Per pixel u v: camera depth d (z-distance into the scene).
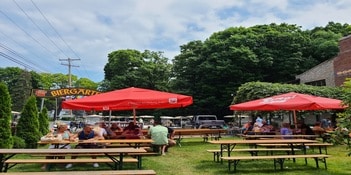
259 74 40.22
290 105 12.66
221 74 40.06
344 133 7.77
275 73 41.41
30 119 14.60
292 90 25.42
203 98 41.75
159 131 12.46
